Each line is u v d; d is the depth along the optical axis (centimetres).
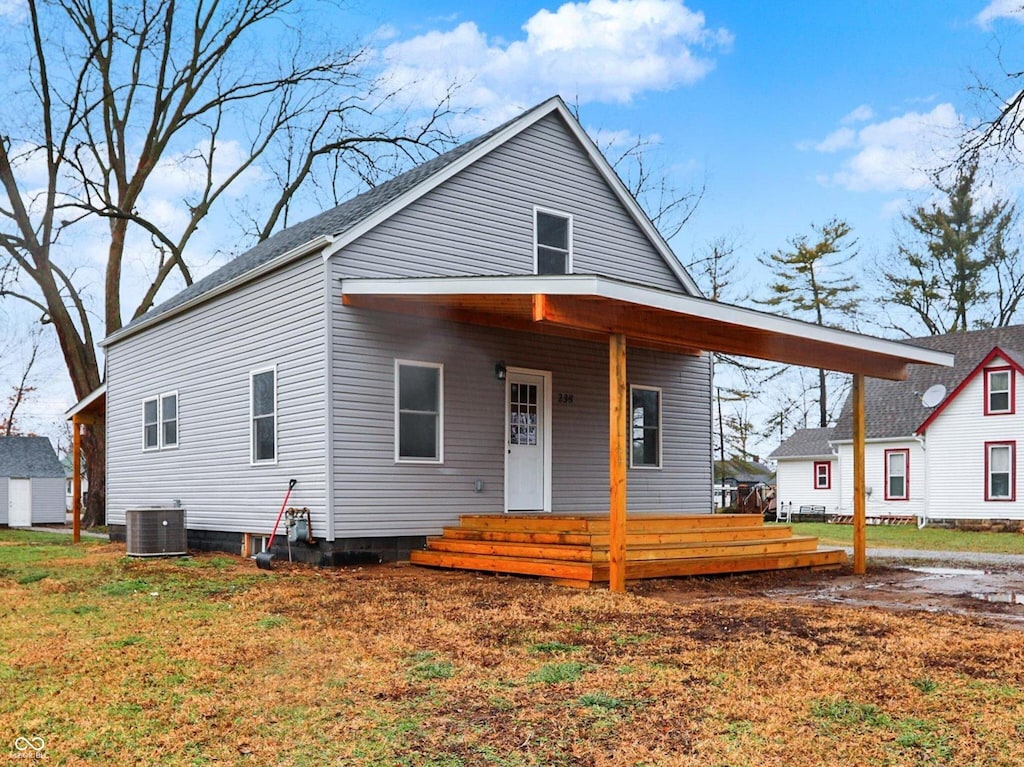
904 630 644
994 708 444
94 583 945
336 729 419
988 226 3428
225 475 1307
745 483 3828
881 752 384
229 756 386
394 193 1210
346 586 889
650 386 1481
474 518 1132
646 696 467
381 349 1130
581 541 961
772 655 557
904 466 2750
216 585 914
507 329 1273
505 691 479
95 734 416
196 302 1388
